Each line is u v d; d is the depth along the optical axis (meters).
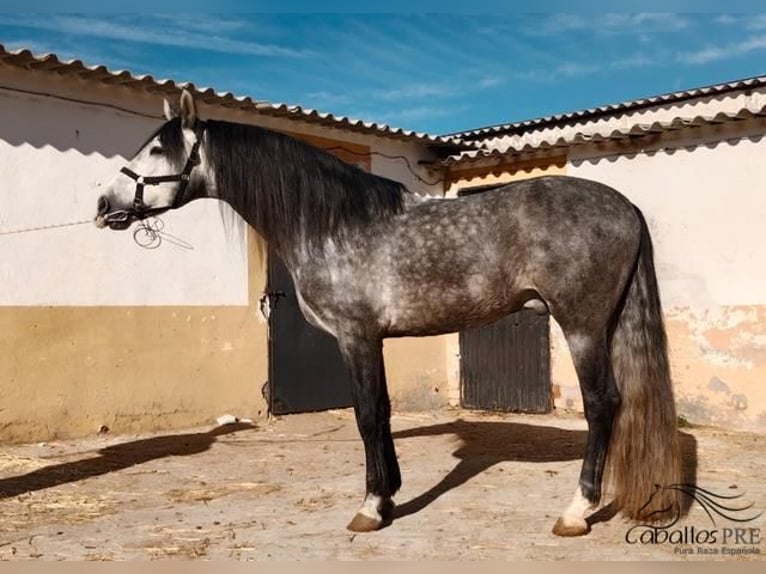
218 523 4.30
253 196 4.23
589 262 3.78
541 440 7.00
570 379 8.87
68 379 6.94
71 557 3.72
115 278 7.27
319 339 8.82
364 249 4.09
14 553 3.79
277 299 8.45
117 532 4.14
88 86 7.12
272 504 4.73
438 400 9.80
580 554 3.65
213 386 7.90
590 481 3.90
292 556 3.70
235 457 6.25
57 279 6.91
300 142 4.29
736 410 7.62
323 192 4.15
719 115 7.52
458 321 4.07
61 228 6.94
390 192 4.22
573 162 8.92
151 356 7.47
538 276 3.85
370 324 4.10
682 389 8.01
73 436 6.95
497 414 9.10
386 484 4.15
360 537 3.99
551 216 3.84
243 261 8.19
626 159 8.48
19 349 6.66
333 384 8.91
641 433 3.87
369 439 4.10
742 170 7.66
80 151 7.07
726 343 7.72
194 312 7.79
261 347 8.30
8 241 6.62
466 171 9.94
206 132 4.32
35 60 6.41
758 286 7.53
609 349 3.95
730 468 5.68
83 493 5.02
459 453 6.37
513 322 9.27
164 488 5.17
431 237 4.02
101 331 7.16
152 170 4.32
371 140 9.34
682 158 8.08
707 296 7.87
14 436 6.61
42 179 6.84
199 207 7.88
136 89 7.34
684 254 8.05
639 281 3.94
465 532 4.05
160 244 7.59
